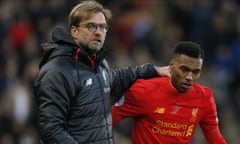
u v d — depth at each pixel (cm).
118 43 4684
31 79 4038
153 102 2022
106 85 1906
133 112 2038
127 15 4841
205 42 4794
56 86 1828
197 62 1973
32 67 4069
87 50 1881
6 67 4300
